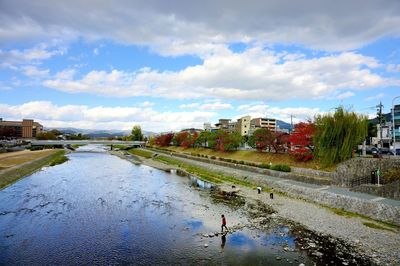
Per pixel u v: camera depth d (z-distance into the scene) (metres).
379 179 40.91
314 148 58.84
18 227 33.44
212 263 24.42
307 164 59.91
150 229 32.78
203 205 42.81
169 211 39.91
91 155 138.38
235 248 27.30
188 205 42.97
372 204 33.91
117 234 31.27
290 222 33.94
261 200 44.62
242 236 30.17
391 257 24.23
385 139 71.38
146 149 158.88
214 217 36.72
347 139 51.28
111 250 27.22
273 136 75.94
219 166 79.00
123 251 27.00
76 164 97.69
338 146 52.66
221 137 98.75
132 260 25.19
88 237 30.42
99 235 30.98
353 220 33.22
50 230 32.47
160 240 29.52
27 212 39.34
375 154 51.84
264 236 30.00
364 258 24.36
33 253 26.56
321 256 25.06
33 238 30.12
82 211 40.00
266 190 51.44
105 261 25.05
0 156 93.12
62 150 154.00
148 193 51.84
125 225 34.16
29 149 139.25
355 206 35.66
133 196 49.41
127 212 39.56
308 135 59.88
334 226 31.77
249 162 75.94
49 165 92.88
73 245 28.38
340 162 51.84
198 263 24.47
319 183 47.78
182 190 54.50
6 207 41.81
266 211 38.72
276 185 50.91
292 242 28.28
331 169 52.84
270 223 33.84
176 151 135.38
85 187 57.06
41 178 67.56
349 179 44.69
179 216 37.56
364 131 51.31
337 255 25.12
